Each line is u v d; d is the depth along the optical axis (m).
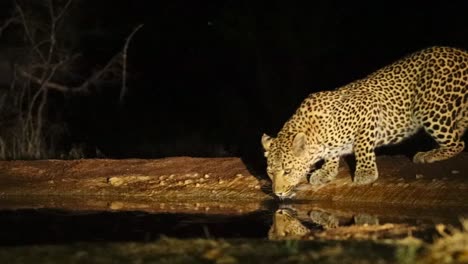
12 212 13.50
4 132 23.88
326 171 14.84
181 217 12.76
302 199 14.59
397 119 15.01
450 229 9.87
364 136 14.54
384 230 10.27
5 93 27.05
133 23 30.73
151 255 8.52
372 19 26.97
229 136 26.22
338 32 27.25
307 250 8.55
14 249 8.86
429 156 14.78
